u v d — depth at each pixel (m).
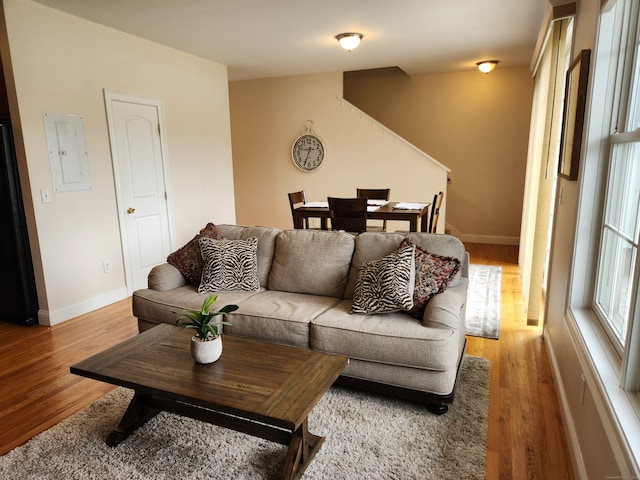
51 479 1.81
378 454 1.92
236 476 1.81
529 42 4.64
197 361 1.90
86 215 3.76
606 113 2.03
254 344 2.10
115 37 3.93
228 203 5.70
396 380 2.22
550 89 3.11
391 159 6.04
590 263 2.19
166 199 4.65
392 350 2.17
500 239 6.68
